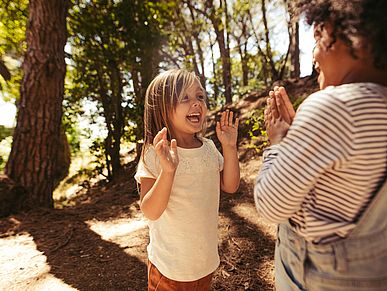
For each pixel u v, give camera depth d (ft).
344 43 2.81
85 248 10.19
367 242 2.72
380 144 2.56
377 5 2.58
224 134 5.11
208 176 4.87
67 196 26.84
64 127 24.20
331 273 2.83
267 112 3.73
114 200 15.81
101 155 23.09
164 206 4.15
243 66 40.68
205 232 4.79
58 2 14.56
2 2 20.20
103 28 19.84
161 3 22.66
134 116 21.54
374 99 2.60
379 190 2.64
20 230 11.82
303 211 2.91
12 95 25.62
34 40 14.28
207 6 33.47
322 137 2.58
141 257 9.37
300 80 23.45
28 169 14.40
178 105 4.70
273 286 7.56
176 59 26.81
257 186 3.03
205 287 5.02
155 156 4.65
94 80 21.86
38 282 8.27
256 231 10.30
